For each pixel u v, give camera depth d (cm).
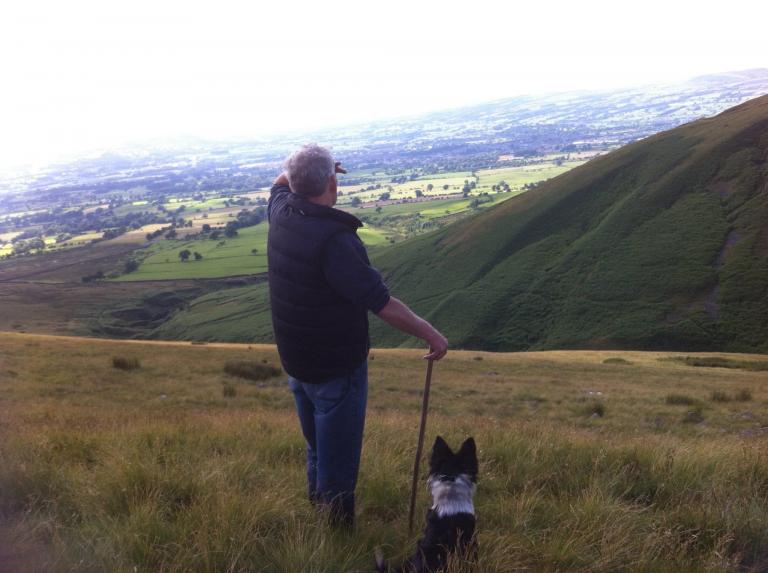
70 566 328
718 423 2291
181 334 14275
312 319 378
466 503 354
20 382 2817
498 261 12838
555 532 439
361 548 385
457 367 4459
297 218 375
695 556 430
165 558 356
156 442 664
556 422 2248
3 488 453
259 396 2753
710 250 11112
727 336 9438
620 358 5825
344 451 407
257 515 417
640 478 609
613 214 12712
